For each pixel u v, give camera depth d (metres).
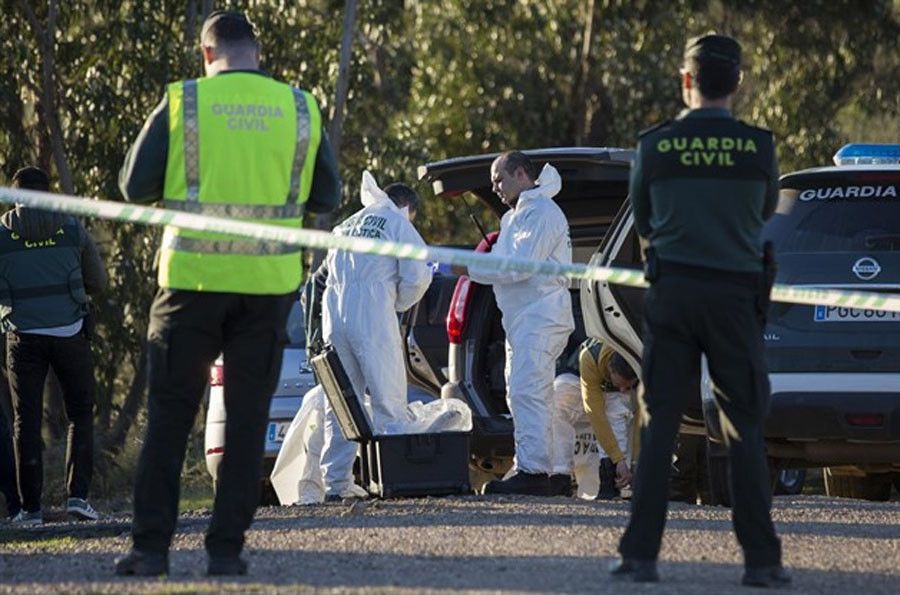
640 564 19.94
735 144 19.80
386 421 33.44
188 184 20.67
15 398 34.62
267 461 38.75
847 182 30.64
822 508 30.11
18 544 27.84
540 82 96.38
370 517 28.22
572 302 38.56
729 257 19.66
